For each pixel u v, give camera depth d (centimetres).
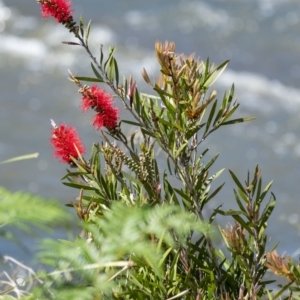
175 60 331
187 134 332
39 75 1074
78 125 907
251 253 333
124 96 337
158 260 319
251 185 332
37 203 298
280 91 1117
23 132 869
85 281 310
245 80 1144
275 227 589
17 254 435
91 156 335
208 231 313
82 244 303
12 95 989
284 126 976
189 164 342
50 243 302
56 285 306
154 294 324
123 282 323
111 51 336
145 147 333
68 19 335
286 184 779
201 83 335
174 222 303
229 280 333
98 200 332
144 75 333
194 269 333
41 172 755
